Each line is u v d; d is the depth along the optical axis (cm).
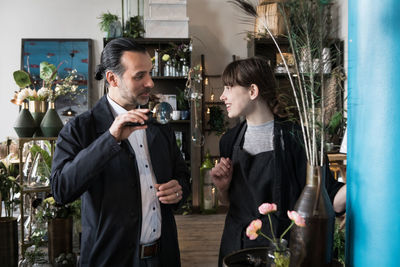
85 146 164
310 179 105
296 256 104
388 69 92
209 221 539
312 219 102
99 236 159
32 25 621
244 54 638
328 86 112
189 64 590
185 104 596
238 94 165
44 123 330
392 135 92
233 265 111
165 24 583
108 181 161
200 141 572
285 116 163
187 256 395
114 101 173
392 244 93
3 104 621
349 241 106
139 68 159
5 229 275
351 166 106
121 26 585
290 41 109
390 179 93
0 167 312
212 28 637
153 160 174
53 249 312
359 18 99
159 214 171
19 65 623
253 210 162
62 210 313
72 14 625
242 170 166
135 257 161
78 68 622
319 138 110
